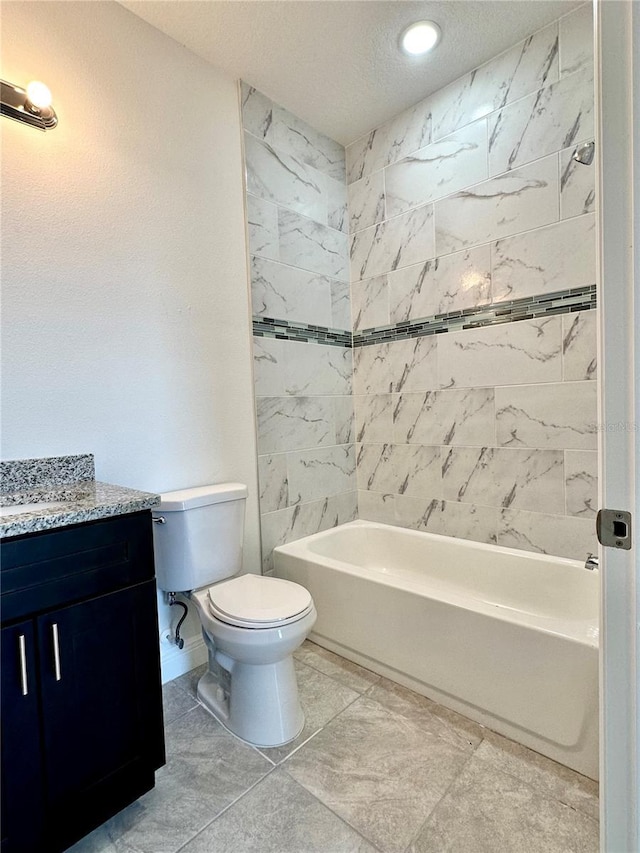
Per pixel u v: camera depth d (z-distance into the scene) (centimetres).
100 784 113
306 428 242
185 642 190
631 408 63
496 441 210
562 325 187
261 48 187
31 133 146
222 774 134
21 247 144
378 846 111
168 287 184
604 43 63
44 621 103
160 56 179
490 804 121
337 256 259
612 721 67
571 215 181
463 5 168
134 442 174
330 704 164
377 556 251
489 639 148
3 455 142
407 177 234
